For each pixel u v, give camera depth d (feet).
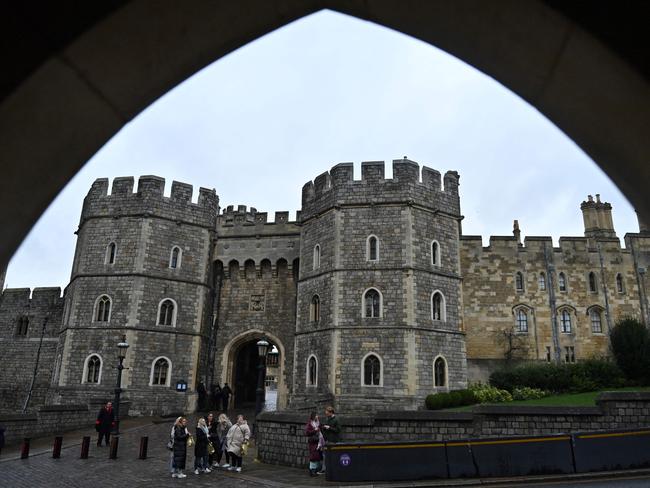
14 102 9.32
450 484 42.98
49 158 10.61
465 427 53.06
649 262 126.62
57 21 9.10
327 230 99.04
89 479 46.75
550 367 97.66
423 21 11.14
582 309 123.13
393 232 94.68
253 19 10.90
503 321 121.90
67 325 104.37
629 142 10.48
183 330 107.34
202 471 51.13
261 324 116.67
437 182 100.73
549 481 43.11
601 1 8.96
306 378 95.50
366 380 88.69
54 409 77.77
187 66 11.27
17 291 146.00
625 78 9.42
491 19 10.14
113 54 9.87
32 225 11.14
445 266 97.25
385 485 43.52
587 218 146.82
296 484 44.91
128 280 104.27
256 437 70.38
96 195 110.52
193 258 111.96
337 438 50.88
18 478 46.62
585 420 53.21
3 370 140.26
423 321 91.04
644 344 95.09
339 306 92.94
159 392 101.76
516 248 126.41
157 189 110.01
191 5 9.83
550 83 10.82
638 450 46.39
